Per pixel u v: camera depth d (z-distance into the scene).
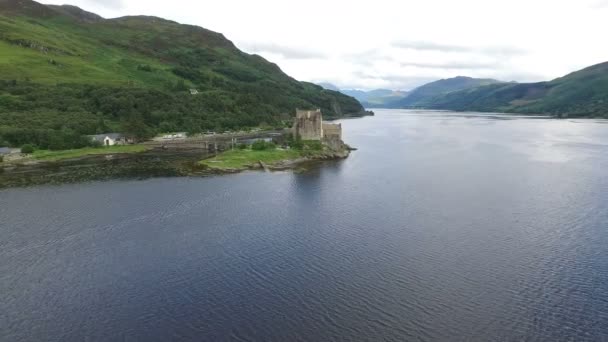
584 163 122.62
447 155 143.12
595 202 79.50
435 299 45.31
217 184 97.81
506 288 47.34
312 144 142.00
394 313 42.84
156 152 148.75
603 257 54.94
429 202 81.38
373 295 46.25
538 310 42.97
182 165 122.25
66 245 60.56
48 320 42.03
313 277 50.47
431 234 64.06
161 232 65.69
